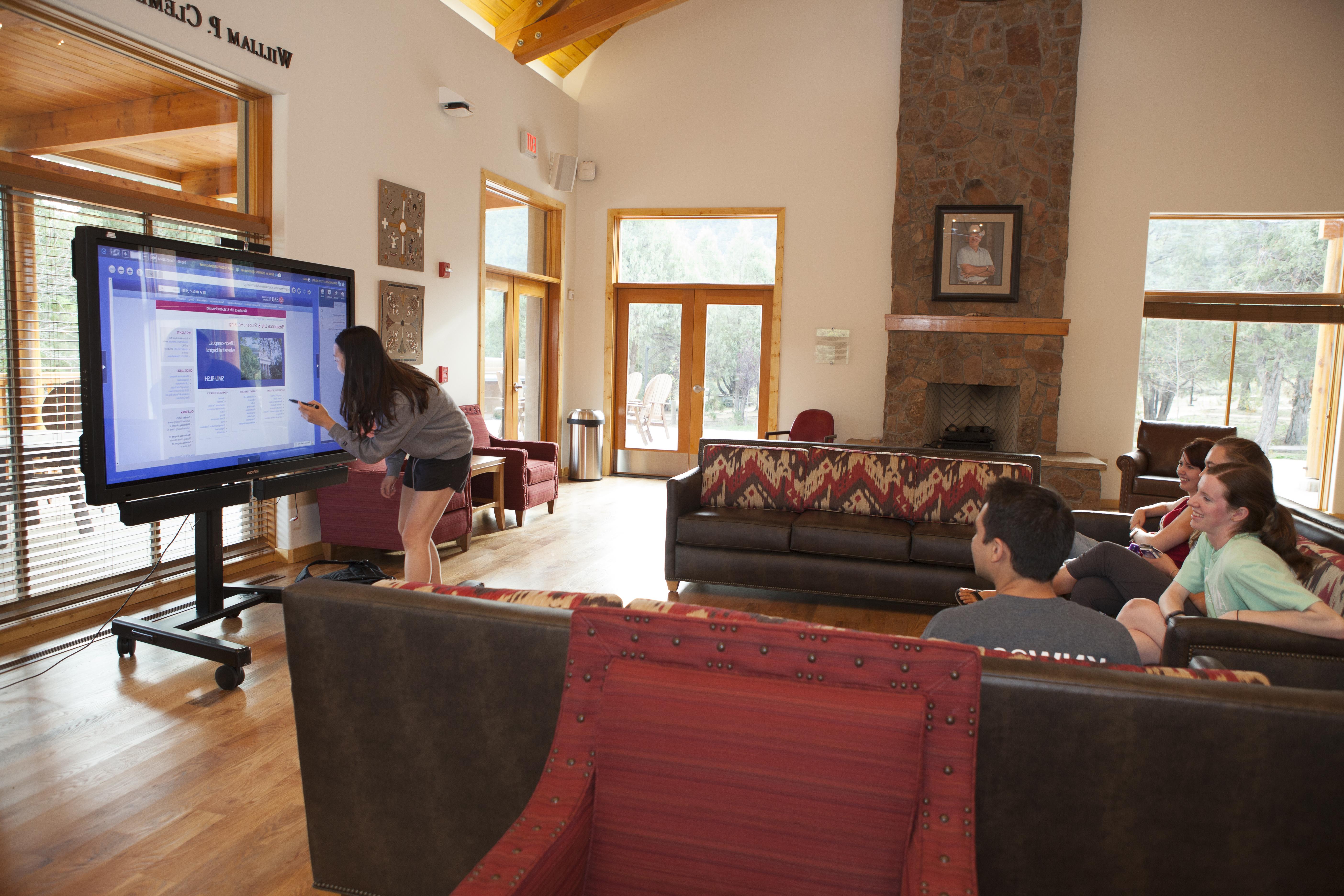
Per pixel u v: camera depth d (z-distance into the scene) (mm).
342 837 1674
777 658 1139
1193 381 7301
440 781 1573
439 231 5879
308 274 3605
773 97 7695
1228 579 2115
